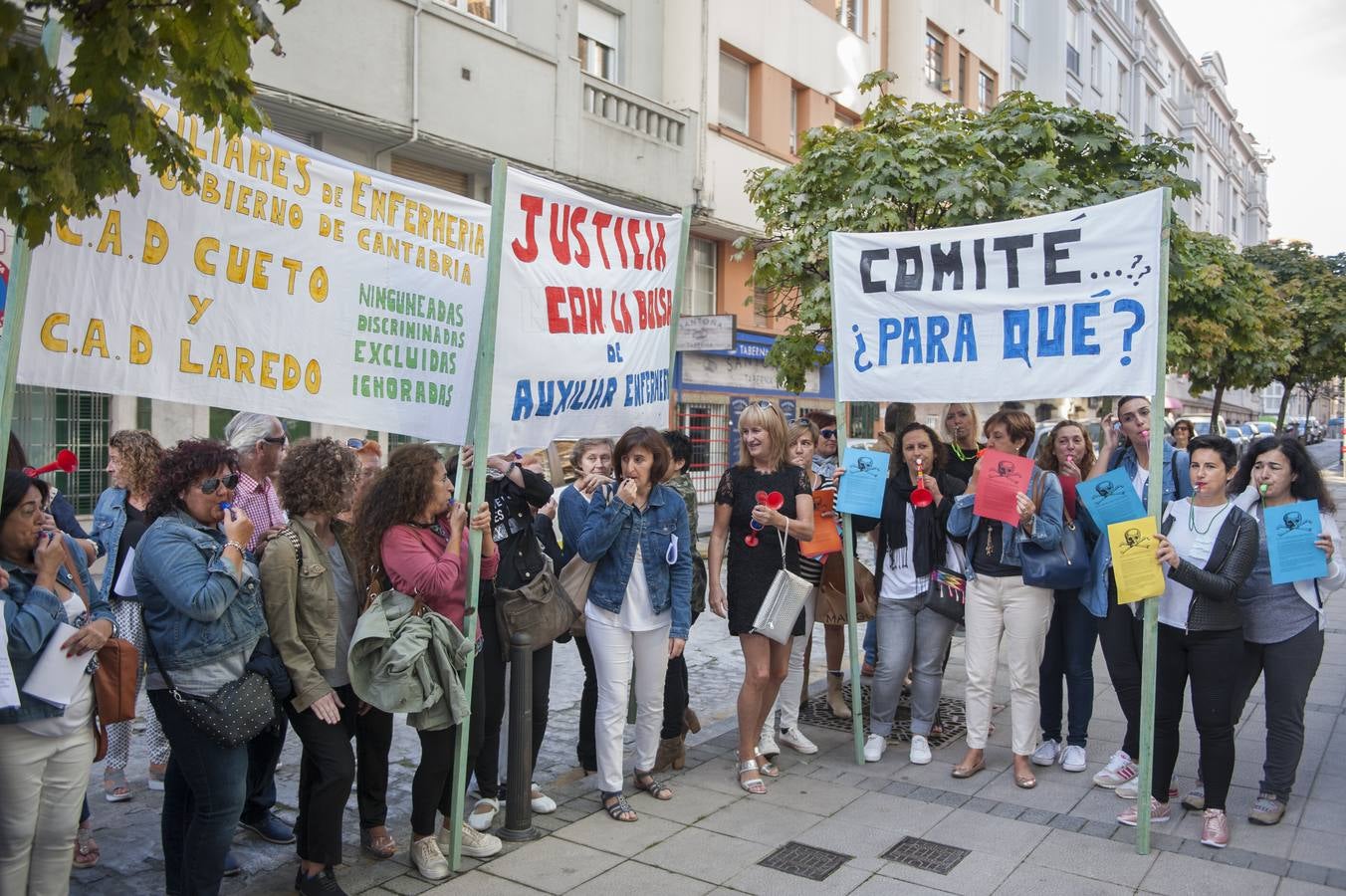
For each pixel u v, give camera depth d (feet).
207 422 34.17
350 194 12.57
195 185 10.02
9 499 9.92
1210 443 14.71
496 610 15.03
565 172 43.80
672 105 53.36
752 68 58.70
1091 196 28.50
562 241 15.02
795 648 18.90
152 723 16.26
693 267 57.82
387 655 12.26
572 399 15.31
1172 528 15.05
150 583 10.98
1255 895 12.88
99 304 10.17
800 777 17.51
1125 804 16.11
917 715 18.38
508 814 14.75
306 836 12.25
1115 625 16.46
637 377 16.51
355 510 13.26
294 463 12.40
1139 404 17.25
